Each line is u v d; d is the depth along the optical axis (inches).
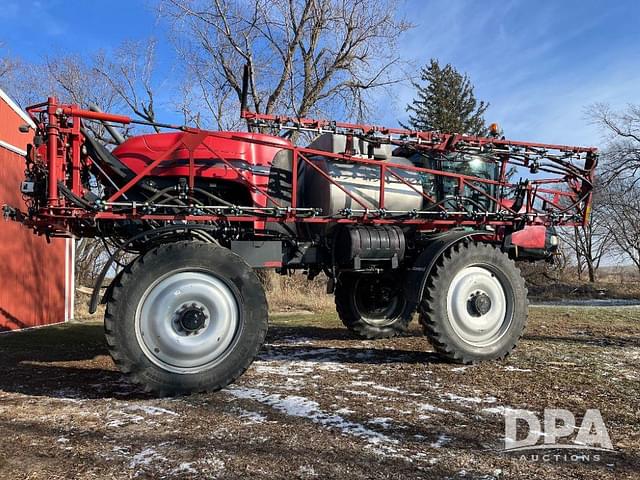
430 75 1378.0
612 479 86.4
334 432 108.8
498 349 185.6
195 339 147.9
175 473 88.4
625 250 1200.2
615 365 175.5
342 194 188.2
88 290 559.8
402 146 200.7
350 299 238.4
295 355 200.7
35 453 97.7
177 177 172.7
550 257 246.1
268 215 171.5
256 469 89.9
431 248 185.8
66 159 153.1
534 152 210.4
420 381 154.9
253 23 663.1
